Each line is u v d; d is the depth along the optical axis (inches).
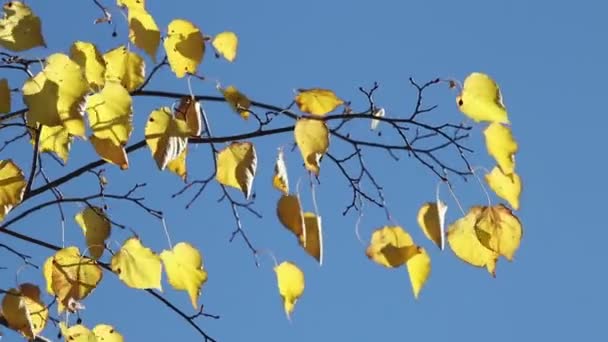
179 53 84.2
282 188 83.2
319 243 83.4
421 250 84.7
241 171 85.3
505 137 83.4
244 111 85.4
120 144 80.6
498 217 83.9
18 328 85.4
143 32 83.4
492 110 83.2
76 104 79.4
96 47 81.4
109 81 81.0
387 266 84.7
